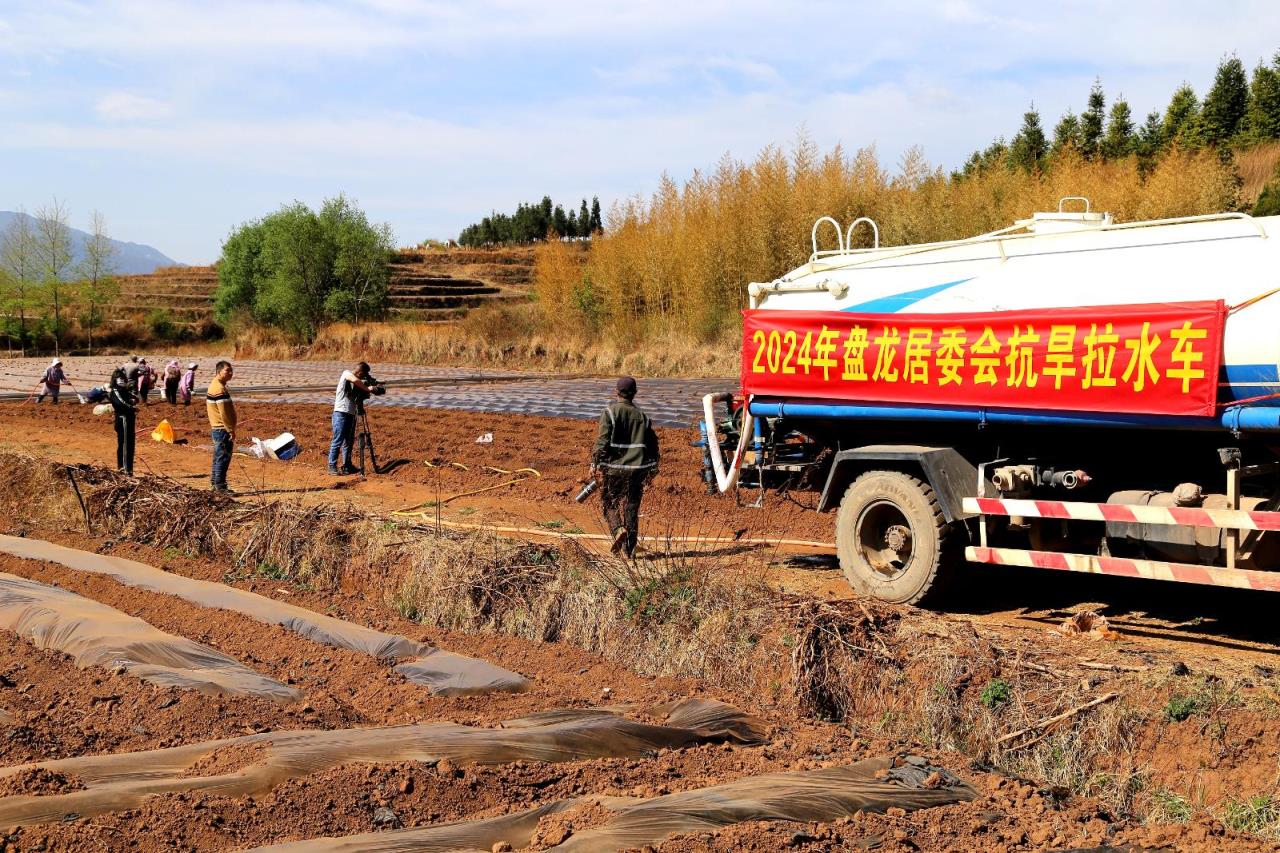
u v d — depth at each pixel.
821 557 10.05
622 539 9.34
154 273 94.00
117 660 7.04
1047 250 7.73
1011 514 7.55
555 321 41.94
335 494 13.59
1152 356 6.76
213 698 6.37
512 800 5.12
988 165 50.75
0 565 9.92
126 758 5.27
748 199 36.09
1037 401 7.36
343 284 60.91
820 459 9.26
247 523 10.45
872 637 6.84
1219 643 7.00
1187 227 7.05
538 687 7.10
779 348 9.08
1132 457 7.52
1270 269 6.45
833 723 6.58
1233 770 5.35
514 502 12.98
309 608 8.92
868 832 4.82
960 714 6.19
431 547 9.09
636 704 6.71
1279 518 6.21
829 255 9.38
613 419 9.38
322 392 29.45
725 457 10.12
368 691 6.91
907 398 8.16
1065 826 5.08
